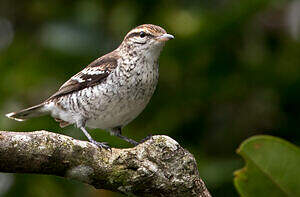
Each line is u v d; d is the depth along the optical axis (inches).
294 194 333.4
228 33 472.1
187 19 489.1
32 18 542.0
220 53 479.2
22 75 499.2
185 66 479.8
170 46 476.4
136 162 295.0
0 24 567.5
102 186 297.3
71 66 495.2
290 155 334.6
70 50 490.0
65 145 280.7
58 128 473.7
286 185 334.3
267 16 512.4
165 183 298.2
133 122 480.1
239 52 483.8
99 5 504.1
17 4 553.9
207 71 478.3
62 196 469.7
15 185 469.4
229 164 438.3
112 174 292.2
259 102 480.7
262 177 335.3
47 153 275.0
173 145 301.9
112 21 502.9
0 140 264.5
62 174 287.0
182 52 477.7
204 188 308.2
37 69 497.4
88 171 288.0
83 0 508.1
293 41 495.8
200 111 480.1
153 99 481.1
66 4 513.0
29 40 527.5
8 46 529.7
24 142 270.4
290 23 517.3
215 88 476.4
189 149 460.1
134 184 295.9
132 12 500.7
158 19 496.7
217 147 474.9
